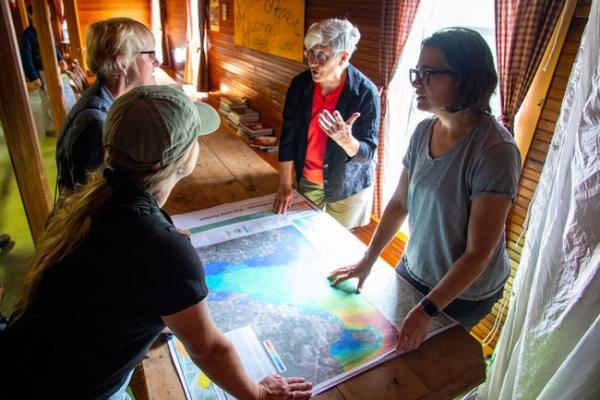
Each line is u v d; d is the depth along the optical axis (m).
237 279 1.06
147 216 0.63
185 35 6.25
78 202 0.65
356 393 0.77
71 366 0.65
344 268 1.11
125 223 0.62
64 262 0.62
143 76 1.37
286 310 0.97
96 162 1.18
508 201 0.89
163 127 0.62
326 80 1.69
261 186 1.64
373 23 2.36
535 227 1.16
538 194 1.19
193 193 1.56
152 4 7.26
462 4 2.01
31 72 4.32
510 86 1.61
